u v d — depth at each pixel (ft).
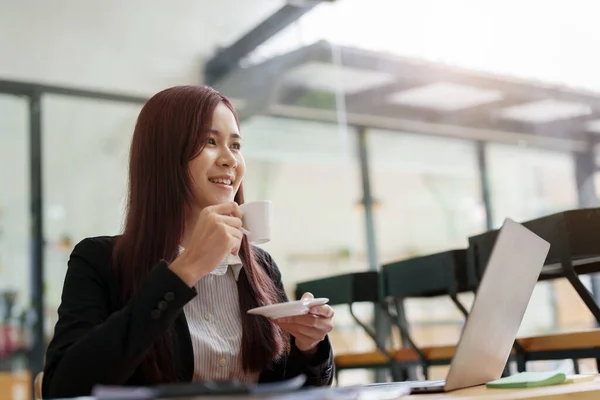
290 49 16.99
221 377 4.31
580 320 17.98
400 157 18.78
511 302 3.69
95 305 4.08
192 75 16.71
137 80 16.24
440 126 19.42
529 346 7.13
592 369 9.12
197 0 17.07
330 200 17.62
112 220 15.70
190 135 4.38
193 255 3.49
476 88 18.61
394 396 3.02
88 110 15.84
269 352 4.43
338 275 9.45
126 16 16.46
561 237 6.13
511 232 3.53
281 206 17.02
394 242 18.16
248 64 17.11
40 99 15.35
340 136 17.99
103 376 3.40
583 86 19.07
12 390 14.21
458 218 19.13
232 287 4.57
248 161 16.87
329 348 4.50
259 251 5.21
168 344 4.08
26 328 14.53
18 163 15.05
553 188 20.43
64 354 3.58
